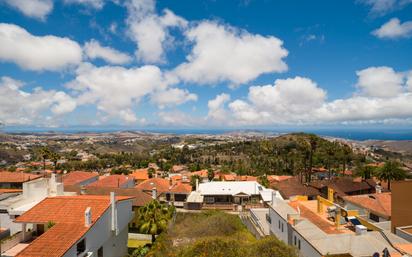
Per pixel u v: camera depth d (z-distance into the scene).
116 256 33.50
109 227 30.97
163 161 176.12
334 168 127.06
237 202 72.62
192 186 86.44
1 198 39.22
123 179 80.38
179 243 37.66
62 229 25.59
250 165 145.38
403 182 31.69
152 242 40.69
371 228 30.97
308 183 76.00
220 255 26.69
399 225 31.27
